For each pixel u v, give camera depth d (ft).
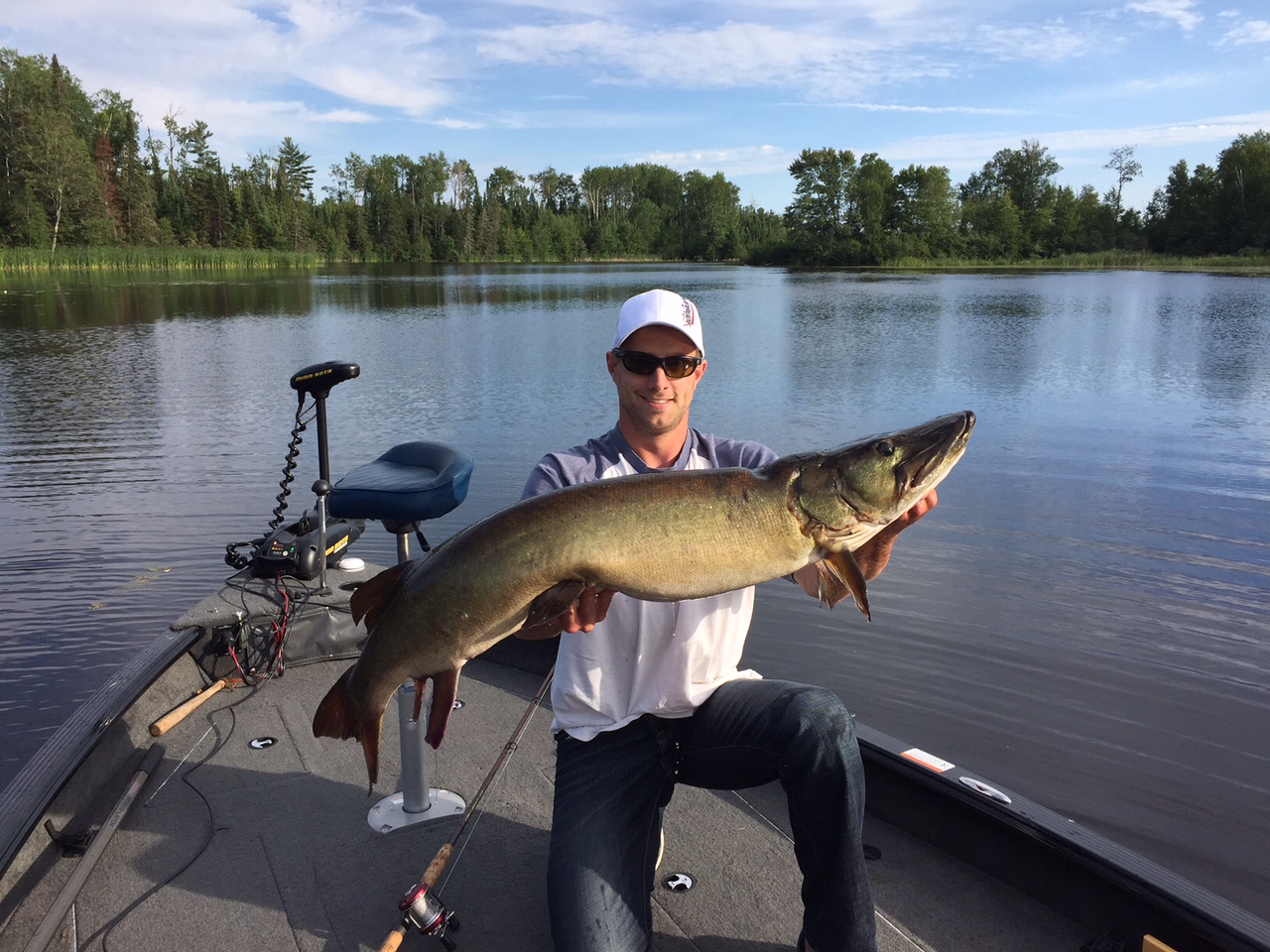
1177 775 16.24
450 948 7.81
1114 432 41.96
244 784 10.53
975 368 62.80
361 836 9.53
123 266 223.30
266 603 13.38
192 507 31.63
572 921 6.77
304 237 325.42
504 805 10.11
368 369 62.64
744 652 21.21
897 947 7.67
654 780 7.61
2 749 17.57
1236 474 34.58
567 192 462.60
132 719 11.23
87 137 297.74
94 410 48.83
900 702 18.85
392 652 6.90
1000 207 309.83
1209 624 22.11
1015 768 16.62
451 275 244.42
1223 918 6.67
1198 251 289.12
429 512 9.41
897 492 6.90
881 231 316.40
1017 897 8.33
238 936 8.01
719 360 68.28
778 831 9.61
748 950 7.82
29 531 29.14
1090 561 26.11
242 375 60.08
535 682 13.34
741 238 420.77
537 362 66.13
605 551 6.55
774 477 6.85
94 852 8.81
